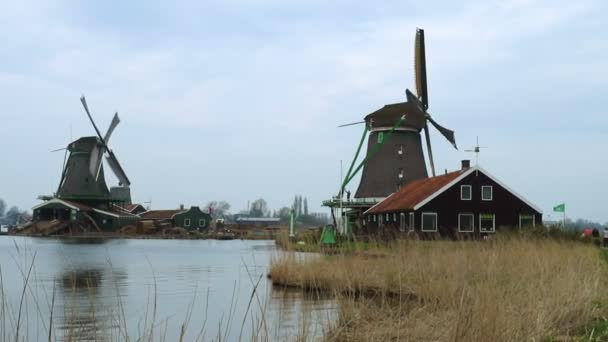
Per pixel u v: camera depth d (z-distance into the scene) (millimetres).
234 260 35312
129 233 81750
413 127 57875
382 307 9914
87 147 82250
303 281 17062
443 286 11305
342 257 15133
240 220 152250
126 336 9094
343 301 10109
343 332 8945
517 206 41562
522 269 15180
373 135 58969
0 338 8250
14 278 22172
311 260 18219
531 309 9562
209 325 13453
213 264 31984
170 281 22875
